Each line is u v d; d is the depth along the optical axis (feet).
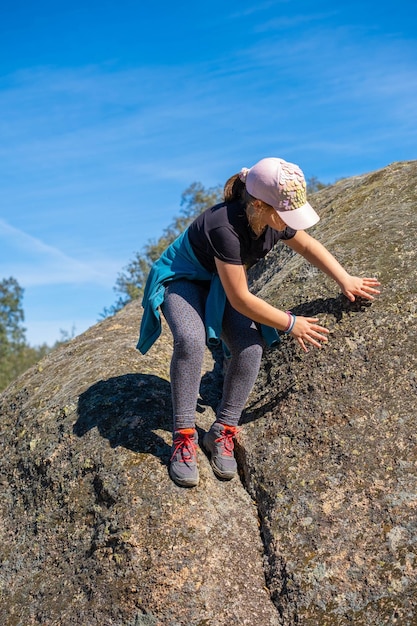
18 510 12.50
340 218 15.46
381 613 8.88
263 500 10.78
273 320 10.68
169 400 12.72
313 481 10.47
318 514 10.09
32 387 14.73
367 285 11.98
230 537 10.36
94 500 11.28
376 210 14.80
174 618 9.57
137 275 43.96
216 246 10.28
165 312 11.12
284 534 10.14
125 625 9.72
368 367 11.35
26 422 13.57
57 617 10.29
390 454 10.27
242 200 10.37
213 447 11.31
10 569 11.59
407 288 12.02
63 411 13.08
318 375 11.62
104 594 10.09
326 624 9.08
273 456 11.12
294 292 13.35
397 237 13.19
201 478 11.00
